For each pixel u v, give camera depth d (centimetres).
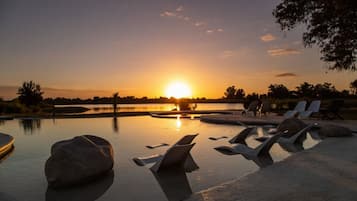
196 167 467
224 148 618
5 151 609
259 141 737
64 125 1251
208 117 1413
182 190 353
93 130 1038
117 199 322
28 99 2788
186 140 506
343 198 280
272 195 294
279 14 1542
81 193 343
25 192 348
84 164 377
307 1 1424
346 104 2330
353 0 1112
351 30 1361
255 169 455
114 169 453
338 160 452
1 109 2158
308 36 1570
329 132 772
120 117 1753
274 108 1853
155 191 350
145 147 662
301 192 301
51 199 324
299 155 495
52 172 359
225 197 292
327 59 1544
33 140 807
